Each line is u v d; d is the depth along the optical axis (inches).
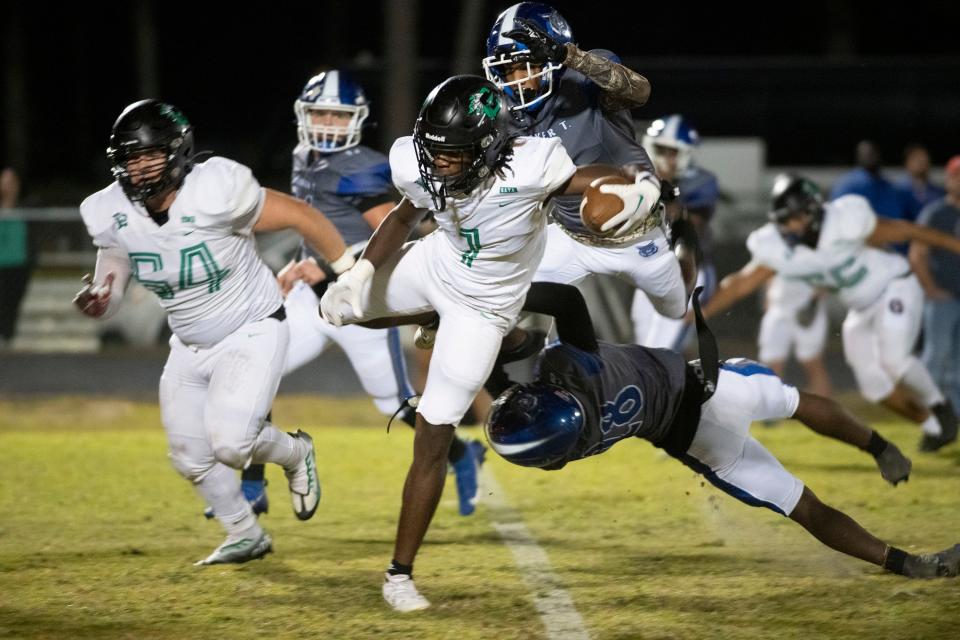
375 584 537.6
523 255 487.5
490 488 784.3
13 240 1390.3
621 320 1315.2
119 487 797.9
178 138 505.7
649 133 893.8
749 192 1503.4
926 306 1040.8
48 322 1419.8
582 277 615.5
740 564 570.3
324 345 717.9
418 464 495.5
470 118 455.2
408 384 729.6
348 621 479.8
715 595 512.7
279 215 533.6
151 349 1456.7
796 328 1072.8
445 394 493.0
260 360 543.5
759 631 459.5
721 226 1407.5
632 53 2714.1
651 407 493.4
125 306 1446.9
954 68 1562.5
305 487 589.6
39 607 502.0
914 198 1272.1
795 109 1573.6
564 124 557.6
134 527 671.8
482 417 1069.8
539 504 730.8
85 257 1408.7
